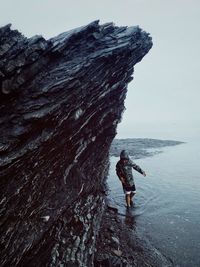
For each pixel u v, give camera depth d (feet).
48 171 18.26
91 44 22.54
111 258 19.45
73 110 19.11
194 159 69.67
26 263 14.83
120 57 24.49
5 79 14.89
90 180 26.66
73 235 19.21
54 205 18.61
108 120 29.32
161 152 88.12
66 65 19.44
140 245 22.39
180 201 33.99
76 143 21.89
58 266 16.20
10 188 14.11
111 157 76.74
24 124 14.96
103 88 24.07
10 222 14.05
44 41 17.87
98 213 25.11
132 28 27.27
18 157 14.15
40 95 16.55
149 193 37.86
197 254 21.15
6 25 15.29
